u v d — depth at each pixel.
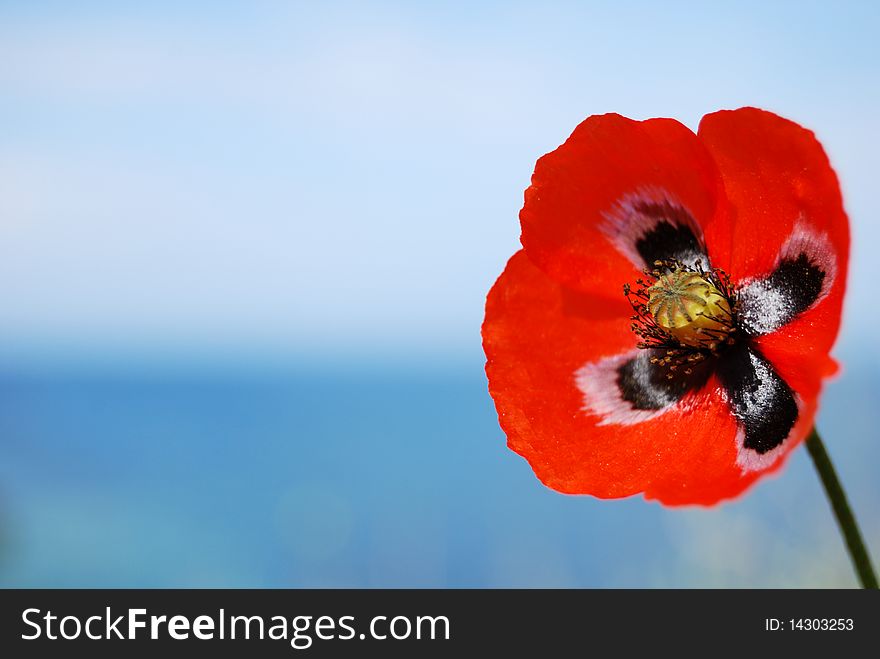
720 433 0.50
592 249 0.51
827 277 0.48
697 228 0.51
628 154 0.51
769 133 0.49
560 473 0.50
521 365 0.51
